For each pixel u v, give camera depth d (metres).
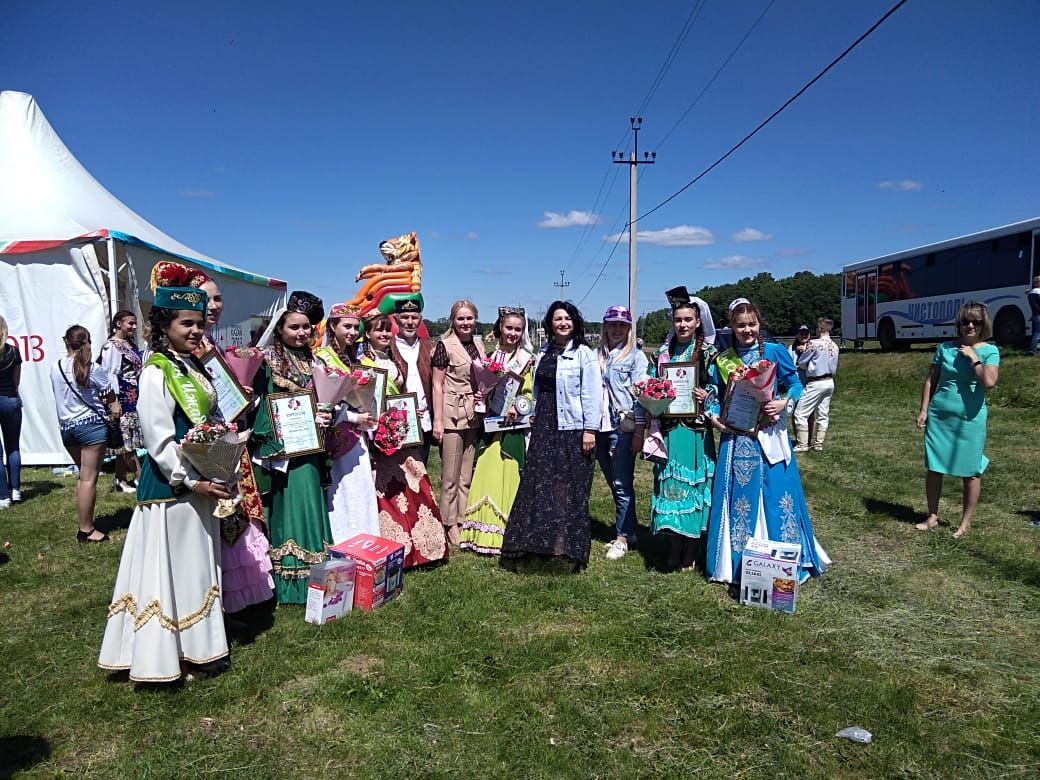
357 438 4.62
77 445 5.41
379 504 4.86
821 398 9.43
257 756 2.82
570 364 4.85
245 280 12.59
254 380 4.02
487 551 5.20
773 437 4.45
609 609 4.20
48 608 4.25
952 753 2.83
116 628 3.27
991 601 4.31
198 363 3.38
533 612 4.17
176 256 9.78
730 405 4.46
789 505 4.47
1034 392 12.61
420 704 3.19
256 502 3.95
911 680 3.38
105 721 3.04
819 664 3.52
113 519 6.15
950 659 3.59
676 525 4.64
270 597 4.05
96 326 8.42
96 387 5.43
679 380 4.63
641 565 4.99
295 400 4.03
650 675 3.42
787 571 4.11
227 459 3.19
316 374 4.09
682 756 2.83
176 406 3.17
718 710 3.14
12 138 9.96
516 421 5.17
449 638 3.82
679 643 3.77
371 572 4.16
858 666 3.51
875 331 23.11
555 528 4.78
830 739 2.93
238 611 3.96
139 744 2.90
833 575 4.72
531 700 3.22
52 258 8.38
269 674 3.41
